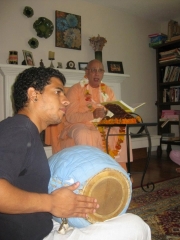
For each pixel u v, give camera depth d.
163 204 1.91
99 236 0.69
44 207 0.62
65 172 0.77
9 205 0.56
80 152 0.83
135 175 2.86
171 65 4.22
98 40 3.59
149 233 0.78
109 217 0.78
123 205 0.80
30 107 0.74
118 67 3.91
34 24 3.19
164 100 4.28
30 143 0.65
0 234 0.67
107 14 3.92
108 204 0.78
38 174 0.68
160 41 4.18
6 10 3.03
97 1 3.71
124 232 0.71
